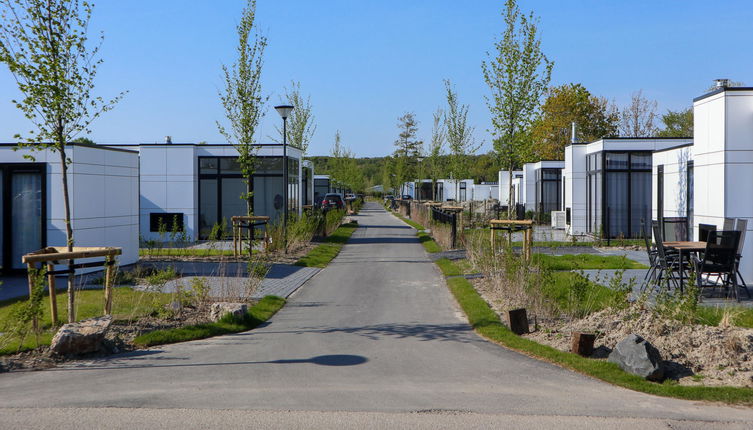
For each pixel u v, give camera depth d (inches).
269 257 661.9
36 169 546.9
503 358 272.5
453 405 204.7
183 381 236.1
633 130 1909.4
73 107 361.4
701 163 470.3
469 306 390.0
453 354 280.7
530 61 635.5
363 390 222.8
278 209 947.3
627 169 886.4
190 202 928.3
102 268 570.6
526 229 546.6
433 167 1563.7
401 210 1963.6
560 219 1143.6
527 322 321.7
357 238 995.3
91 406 203.2
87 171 550.3
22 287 483.5
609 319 315.3
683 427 183.8
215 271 557.9
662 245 405.7
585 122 1796.3
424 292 468.1
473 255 576.4
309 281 525.7
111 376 244.4
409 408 201.5
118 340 297.9
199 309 382.9
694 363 249.3
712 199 453.1
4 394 218.2
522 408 201.5
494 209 1304.1
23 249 553.6
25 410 198.8
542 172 1317.7
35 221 551.8
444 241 804.0
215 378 240.7
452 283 493.7
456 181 1282.0
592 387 226.5
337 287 493.7
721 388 219.1
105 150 575.2
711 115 453.7
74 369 256.4
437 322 358.0
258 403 206.8
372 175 4488.2
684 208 608.7
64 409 199.8
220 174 947.3
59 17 352.2
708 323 301.1
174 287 466.6
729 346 255.6
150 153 928.3
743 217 436.5
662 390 219.8
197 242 901.8
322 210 1032.8
